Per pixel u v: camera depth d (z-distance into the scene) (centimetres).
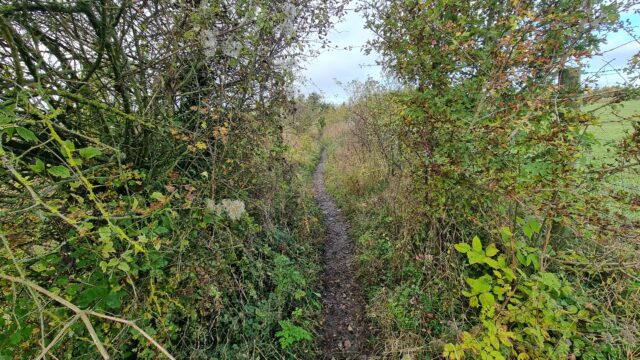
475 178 239
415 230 346
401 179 385
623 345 202
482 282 218
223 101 277
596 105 240
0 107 140
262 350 271
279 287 327
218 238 271
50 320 163
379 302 342
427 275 315
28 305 157
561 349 197
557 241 260
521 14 215
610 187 204
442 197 286
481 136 216
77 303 168
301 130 529
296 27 291
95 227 202
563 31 215
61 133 197
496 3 246
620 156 192
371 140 642
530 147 203
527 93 223
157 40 242
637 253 191
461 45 243
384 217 489
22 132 132
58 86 189
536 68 225
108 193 196
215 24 257
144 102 242
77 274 193
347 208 677
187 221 243
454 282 280
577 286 237
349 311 371
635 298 209
